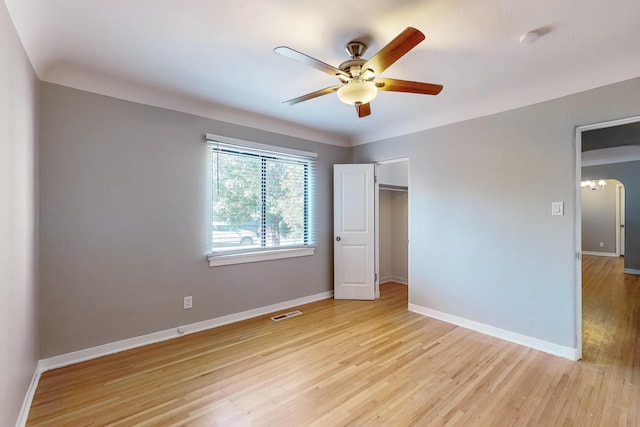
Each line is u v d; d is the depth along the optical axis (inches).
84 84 94.9
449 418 68.6
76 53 82.6
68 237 92.4
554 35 74.2
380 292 177.9
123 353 99.6
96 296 97.3
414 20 67.9
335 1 61.9
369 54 82.0
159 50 81.3
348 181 165.2
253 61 87.1
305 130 154.9
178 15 66.5
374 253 164.6
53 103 90.0
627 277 212.2
